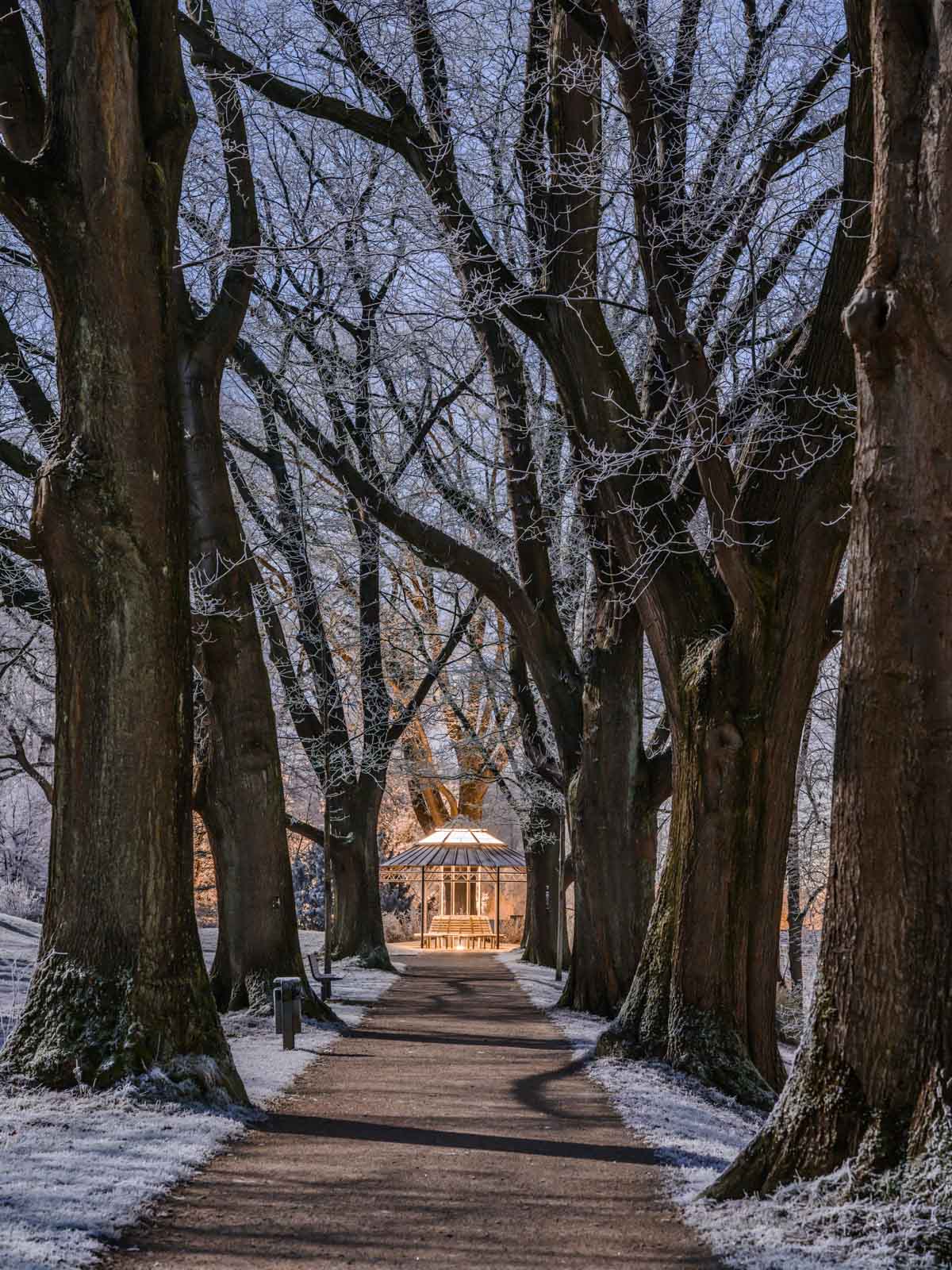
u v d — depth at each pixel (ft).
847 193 34.71
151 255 31.53
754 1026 38.96
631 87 34.63
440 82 47.88
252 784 52.85
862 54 32.35
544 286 43.34
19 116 35.22
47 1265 17.38
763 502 37.73
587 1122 30.60
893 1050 19.31
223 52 48.11
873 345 19.24
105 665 30.91
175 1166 23.53
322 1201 22.18
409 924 164.76
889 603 19.60
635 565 40.86
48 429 46.42
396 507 58.08
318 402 75.61
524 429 57.82
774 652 37.83
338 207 55.88
